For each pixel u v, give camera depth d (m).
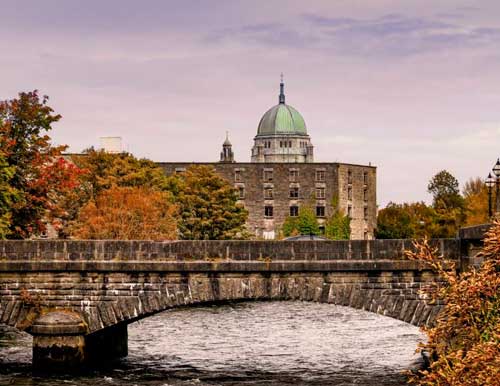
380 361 51.62
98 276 45.59
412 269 42.94
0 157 62.28
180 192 126.69
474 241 40.56
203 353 55.41
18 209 66.81
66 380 43.75
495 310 24.92
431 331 25.41
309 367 49.31
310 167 186.75
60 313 45.41
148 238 95.12
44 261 45.75
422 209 176.88
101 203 98.44
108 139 135.25
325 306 96.25
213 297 44.72
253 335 66.06
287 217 185.75
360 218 194.00
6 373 45.41
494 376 22.34
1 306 46.06
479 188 171.25
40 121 69.69
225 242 44.66
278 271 44.03
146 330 69.06
